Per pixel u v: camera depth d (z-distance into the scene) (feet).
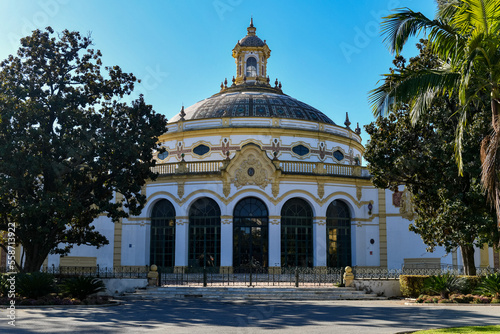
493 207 84.48
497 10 59.57
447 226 88.99
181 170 144.77
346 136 180.75
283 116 171.94
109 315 68.33
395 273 116.16
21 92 96.37
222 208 139.03
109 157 104.32
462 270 115.65
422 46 99.96
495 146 59.72
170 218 145.28
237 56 208.64
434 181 95.86
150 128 110.73
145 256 144.36
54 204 92.48
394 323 60.29
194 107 188.96
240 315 68.44
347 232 148.15
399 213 147.74
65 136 99.50
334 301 91.61
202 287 101.35
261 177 139.74
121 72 110.22
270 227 138.21
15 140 92.94
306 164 145.18
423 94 66.08
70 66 106.11
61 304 81.15
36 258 100.89
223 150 160.66
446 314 68.64
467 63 58.85
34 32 103.04
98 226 143.74
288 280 120.26
